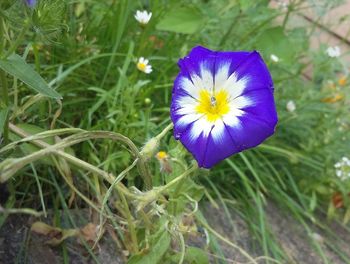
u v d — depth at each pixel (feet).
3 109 0.34
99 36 0.55
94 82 0.52
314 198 0.56
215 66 0.33
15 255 0.39
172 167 0.36
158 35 0.60
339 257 0.53
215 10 0.62
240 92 0.33
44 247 0.40
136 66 0.51
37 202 0.43
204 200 0.52
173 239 0.38
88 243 0.41
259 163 0.55
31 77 0.31
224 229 0.50
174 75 0.57
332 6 0.65
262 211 0.50
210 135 0.32
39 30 0.31
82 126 0.48
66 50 0.51
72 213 0.43
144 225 0.37
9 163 0.28
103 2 0.58
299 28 0.66
